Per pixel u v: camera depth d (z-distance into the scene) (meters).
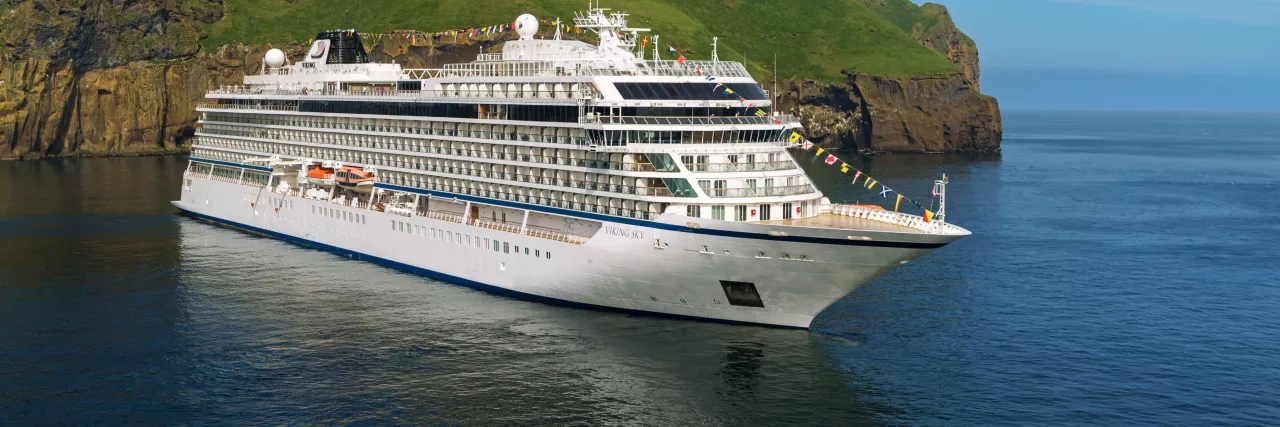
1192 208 164.00
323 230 114.50
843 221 81.81
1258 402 71.00
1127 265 113.50
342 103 113.62
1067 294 99.12
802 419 67.38
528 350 78.69
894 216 81.25
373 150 109.06
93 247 116.75
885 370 75.94
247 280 100.25
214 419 66.62
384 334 82.62
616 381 72.88
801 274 78.31
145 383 72.50
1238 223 147.25
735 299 82.00
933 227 77.94
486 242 93.88
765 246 77.31
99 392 70.94
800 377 73.94
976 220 146.25
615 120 83.62
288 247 116.75
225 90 136.62
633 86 85.06
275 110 123.94
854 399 70.50
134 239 121.94
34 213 142.88
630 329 83.00
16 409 68.00
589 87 87.06
